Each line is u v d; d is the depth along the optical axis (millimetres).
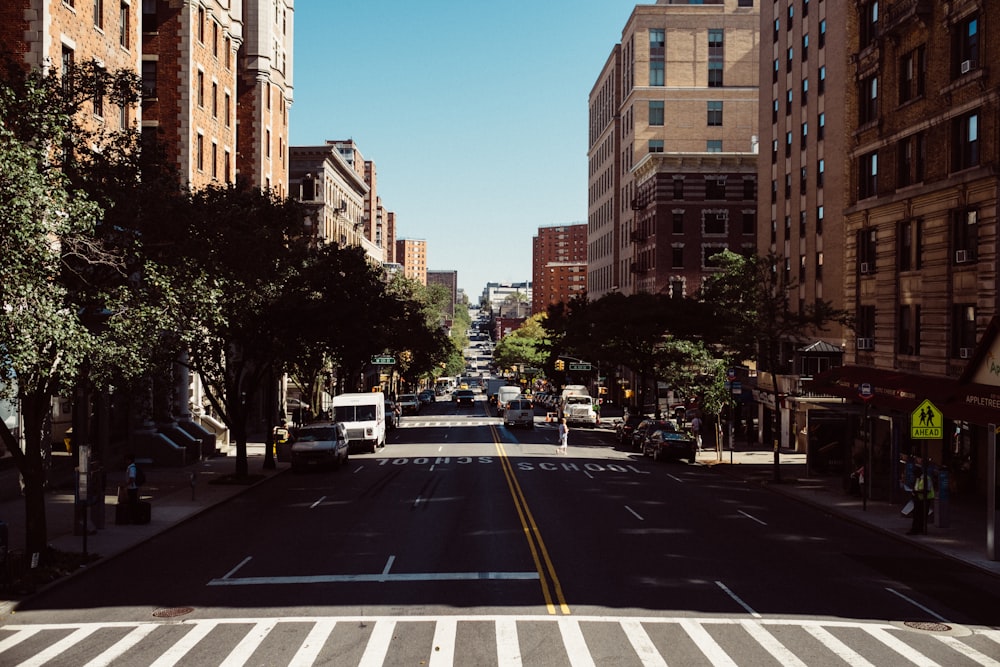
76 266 19344
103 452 37125
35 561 17781
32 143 17984
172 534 23500
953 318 32562
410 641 13523
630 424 57250
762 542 22266
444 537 22188
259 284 28656
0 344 15734
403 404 97688
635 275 97875
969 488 32312
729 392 44031
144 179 20906
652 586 17094
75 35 31906
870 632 14344
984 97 30094
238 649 13258
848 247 41312
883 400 32156
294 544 21562
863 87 40344
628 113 103250
